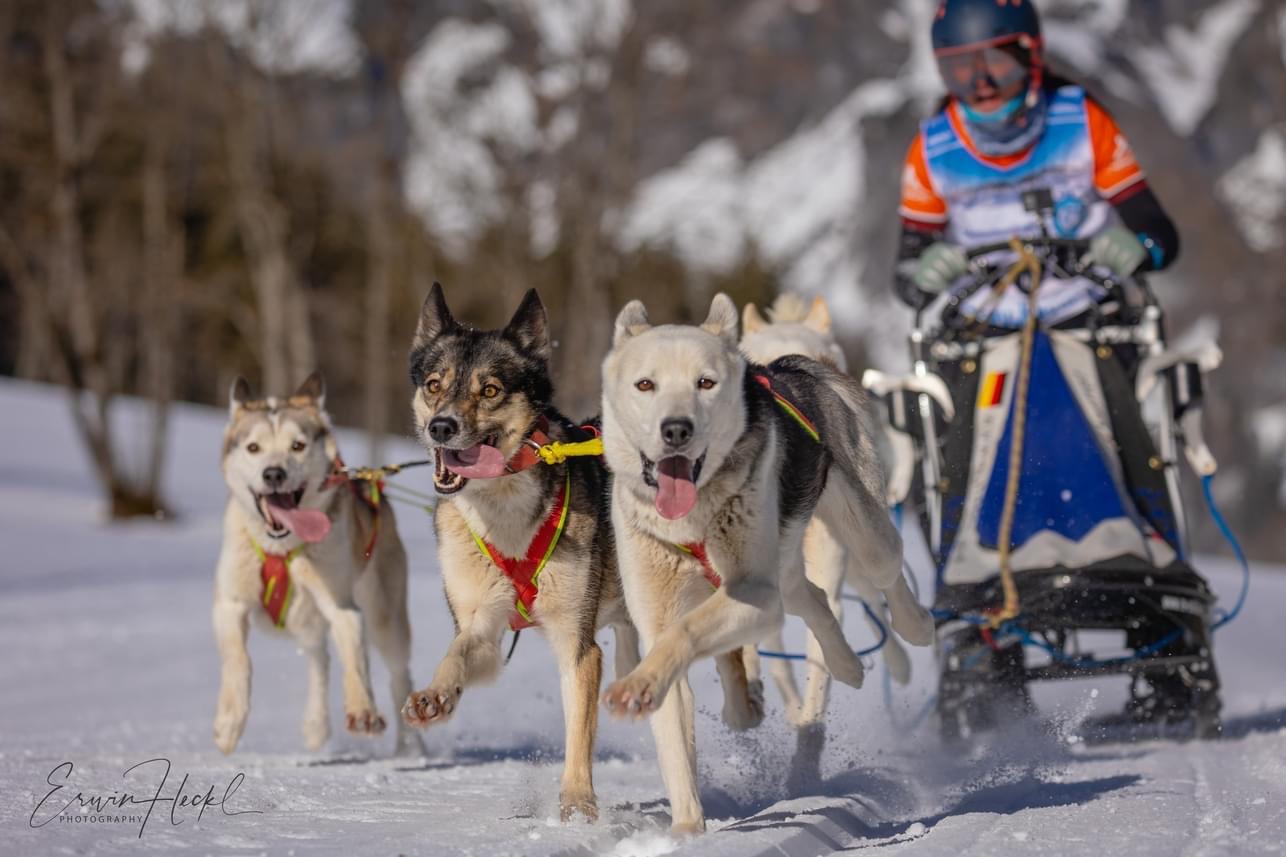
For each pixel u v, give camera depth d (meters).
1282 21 64.19
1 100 42.62
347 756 9.84
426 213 54.91
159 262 49.41
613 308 55.28
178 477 48.41
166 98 47.00
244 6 45.94
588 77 49.34
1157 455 9.85
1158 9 88.56
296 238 50.78
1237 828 6.07
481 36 52.69
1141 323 10.27
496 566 7.92
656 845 6.00
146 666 15.16
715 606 6.38
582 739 7.49
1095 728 10.10
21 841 6.01
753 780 8.20
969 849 5.74
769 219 69.00
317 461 9.88
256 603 9.90
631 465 6.80
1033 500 9.70
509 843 5.93
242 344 69.69
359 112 51.31
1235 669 15.41
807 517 7.48
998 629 9.45
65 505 39.94
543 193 53.16
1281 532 60.75
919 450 10.27
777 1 88.25
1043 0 89.44
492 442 8.06
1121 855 5.53
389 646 10.65
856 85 88.31
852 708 10.73
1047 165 10.84
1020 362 9.94
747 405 6.80
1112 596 9.63
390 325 62.25
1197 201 60.97
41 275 51.28
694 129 70.81
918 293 10.99
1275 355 59.94
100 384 39.84
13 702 12.71
